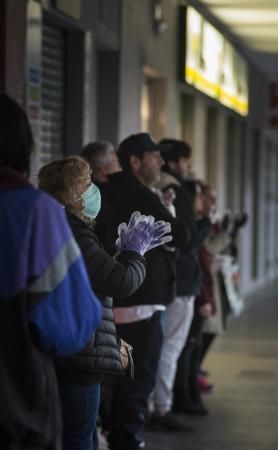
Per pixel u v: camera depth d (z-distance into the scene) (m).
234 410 13.09
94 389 6.61
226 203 27.75
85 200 6.88
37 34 12.17
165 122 19.38
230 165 28.19
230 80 25.80
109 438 9.80
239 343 19.86
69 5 13.11
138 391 9.73
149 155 10.34
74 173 6.88
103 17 14.98
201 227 11.85
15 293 4.84
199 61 21.44
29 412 4.86
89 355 6.48
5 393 4.79
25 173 5.18
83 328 5.01
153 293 9.73
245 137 29.97
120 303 9.68
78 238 6.66
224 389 14.63
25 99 11.80
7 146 5.06
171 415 11.69
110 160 10.12
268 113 34.00
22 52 11.67
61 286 4.93
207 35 22.31
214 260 13.60
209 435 11.52
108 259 6.63
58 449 5.11
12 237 4.88
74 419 6.55
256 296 30.55
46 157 13.62
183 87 20.91
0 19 11.21
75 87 14.25
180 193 11.28
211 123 25.33
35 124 12.16
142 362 9.74
